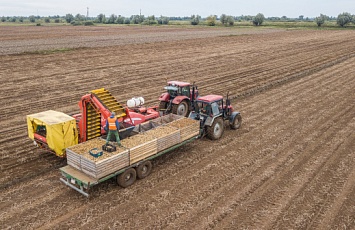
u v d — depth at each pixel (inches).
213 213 346.6
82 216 340.2
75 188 374.3
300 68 1223.5
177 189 393.4
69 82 934.4
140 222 331.3
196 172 435.5
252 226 327.3
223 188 395.9
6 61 1199.6
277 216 343.6
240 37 2442.2
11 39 1962.4
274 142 538.0
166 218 337.7
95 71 1090.7
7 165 446.9
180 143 469.1
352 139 550.3
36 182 405.4
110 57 1374.3
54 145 418.3
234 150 506.6
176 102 599.8
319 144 530.0
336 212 351.3
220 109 558.3
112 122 394.0
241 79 1018.1
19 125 600.1
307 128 602.2
